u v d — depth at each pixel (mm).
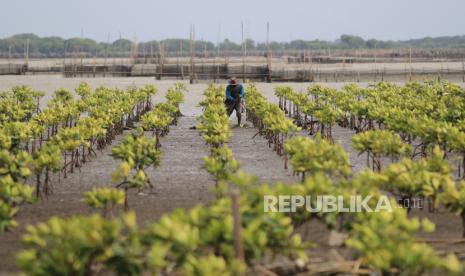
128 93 60031
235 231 14375
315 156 22828
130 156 25516
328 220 17078
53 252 13953
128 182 24031
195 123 56844
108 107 46406
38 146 42188
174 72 138125
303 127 52031
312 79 127500
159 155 26547
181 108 73438
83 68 161500
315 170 22344
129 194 27859
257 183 30656
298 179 31484
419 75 134250
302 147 24031
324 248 19172
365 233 14914
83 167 34875
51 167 25688
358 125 49375
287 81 127812
